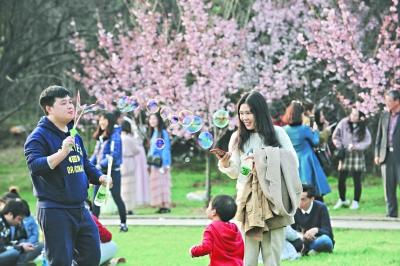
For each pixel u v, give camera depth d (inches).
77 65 946.1
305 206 385.1
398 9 749.9
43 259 358.0
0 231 373.7
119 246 434.0
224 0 855.7
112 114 492.1
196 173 1059.3
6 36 988.6
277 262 263.6
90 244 261.3
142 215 597.6
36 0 939.3
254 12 872.3
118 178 490.6
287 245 367.6
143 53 746.8
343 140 612.1
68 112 258.2
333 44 687.1
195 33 704.4
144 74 765.3
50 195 251.0
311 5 763.4
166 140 620.1
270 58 823.1
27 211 398.9
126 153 615.8
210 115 707.4
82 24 959.6
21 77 1051.3
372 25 776.3
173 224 527.2
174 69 725.3
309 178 484.7
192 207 672.4
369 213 578.9
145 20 740.0
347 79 789.2
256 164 255.9
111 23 940.0
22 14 933.8
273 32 807.1
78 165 259.6
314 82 803.4
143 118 894.4
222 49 757.3
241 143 269.7
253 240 263.9
